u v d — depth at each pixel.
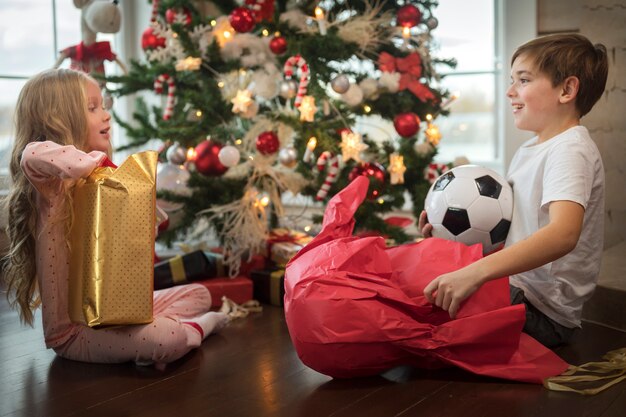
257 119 2.34
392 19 2.40
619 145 2.47
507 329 1.45
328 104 2.27
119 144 3.31
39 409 1.39
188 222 2.30
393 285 1.47
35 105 1.67
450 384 1.49
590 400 1.40
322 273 1.45
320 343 1.42
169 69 2.32
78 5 2.54
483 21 2.93
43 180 1.57
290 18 2.29
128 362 1.66
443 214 1.66
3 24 2.86
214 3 2.49
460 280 1.42
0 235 2.37
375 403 1.40
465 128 3.06
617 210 2.51
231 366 1.62
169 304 1.89
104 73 2.56
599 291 1.94
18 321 2.01
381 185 2.29
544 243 1.43
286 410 1.37
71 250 1.60
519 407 1.37
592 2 2.47
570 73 1.61
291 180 2.33
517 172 1.68
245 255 2.35
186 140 2.29
